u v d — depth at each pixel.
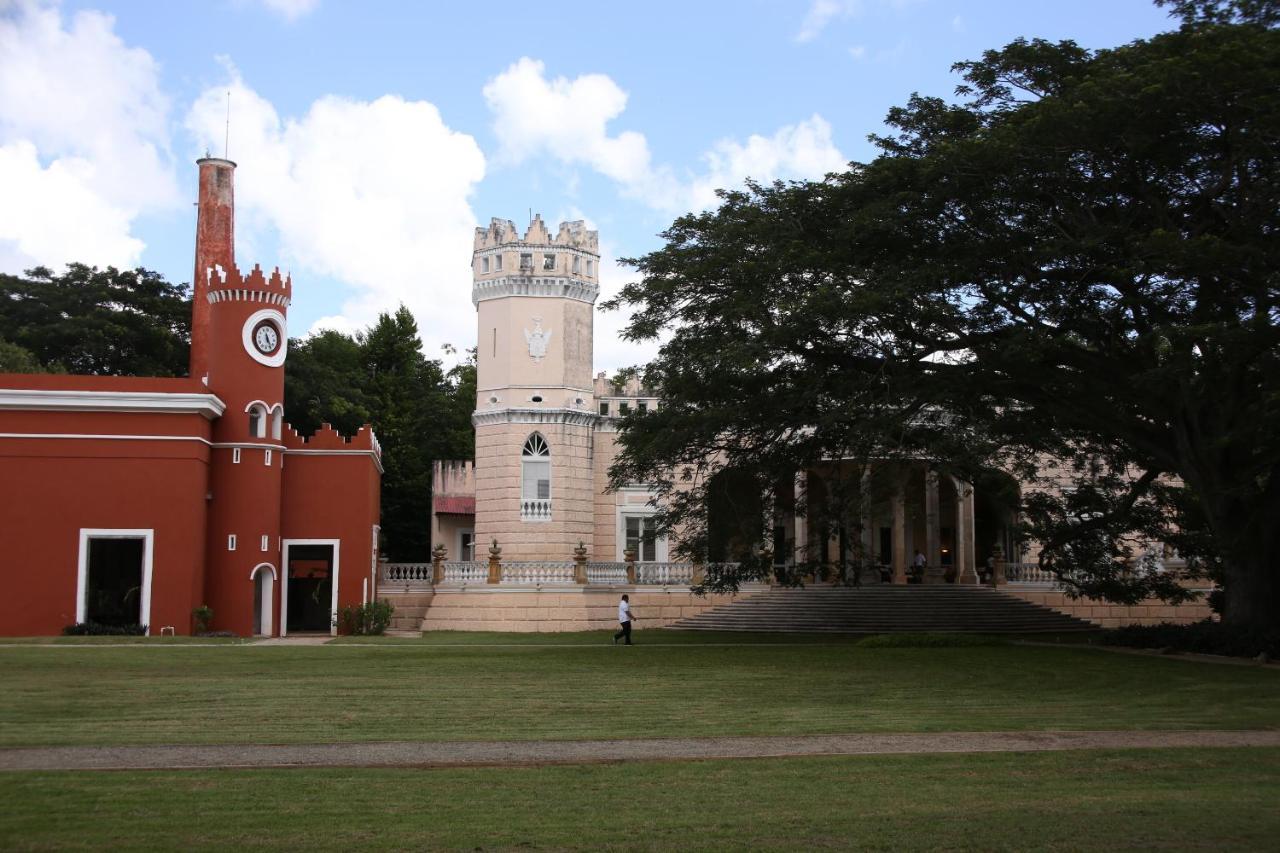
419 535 68.75
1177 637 32.91
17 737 17.34
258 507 42.50
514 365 52.31
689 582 49.53
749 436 37.00
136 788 13.77
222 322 43.03
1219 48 26.34
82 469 39.03
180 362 63.78
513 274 52.41
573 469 52.47
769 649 34.12
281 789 13.88
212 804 13.08
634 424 38.38
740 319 33.09
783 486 38.59
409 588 49.19
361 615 44.16
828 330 32.56
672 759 16.25
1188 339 26.95
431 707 21.19
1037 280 31.06
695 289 34.69
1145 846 11.92
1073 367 32.97
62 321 60.50
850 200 32.94
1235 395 30.77
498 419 52.28
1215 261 26.78
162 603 39.09
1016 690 24.67
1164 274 28.44
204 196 53.19
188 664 27.95
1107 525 37.41
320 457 45.50
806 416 33.81
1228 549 31.89
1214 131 28.25
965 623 46.97
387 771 15.07
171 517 39.47
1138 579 40.56
